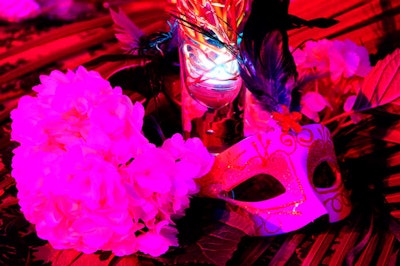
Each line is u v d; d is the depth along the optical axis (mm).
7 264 625
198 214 652
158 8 1522
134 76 775
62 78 624
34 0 1495
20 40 1328
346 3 1216
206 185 653
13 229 679
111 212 561
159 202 583
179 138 612
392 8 1146
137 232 644
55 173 561
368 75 760
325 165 733
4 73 1144
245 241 670
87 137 561
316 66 775
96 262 616
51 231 578
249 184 721
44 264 628
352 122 769
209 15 629
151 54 752
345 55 765
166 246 590
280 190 713
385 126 834
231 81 658
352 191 734
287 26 677
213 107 673
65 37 1340
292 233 685
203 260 596
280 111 671
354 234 681
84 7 1530
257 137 646
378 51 1027
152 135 758
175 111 791
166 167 577
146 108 790
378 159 787
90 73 617
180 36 665
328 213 661
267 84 659
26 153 597
